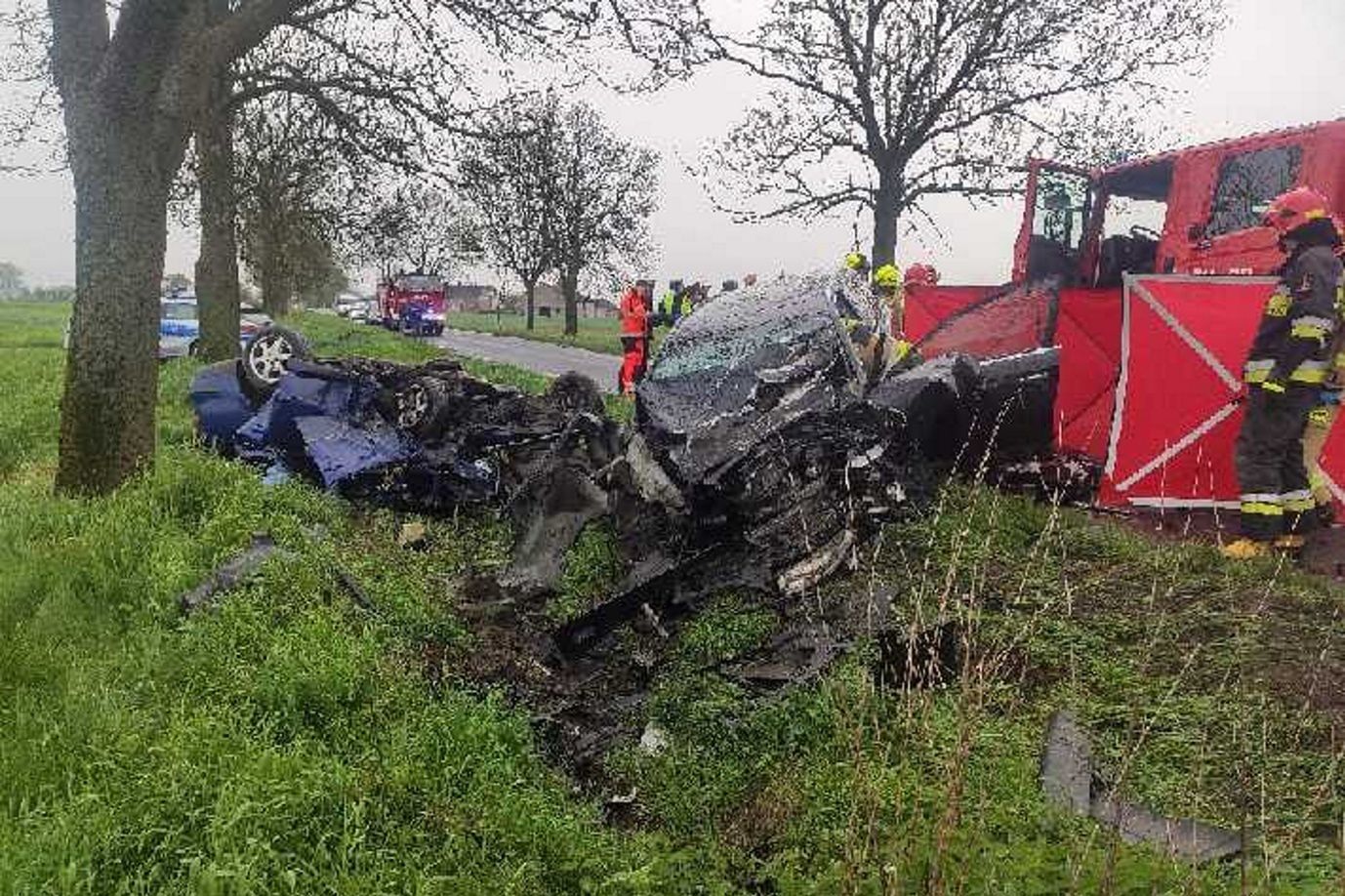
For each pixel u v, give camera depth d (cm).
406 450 833
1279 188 841
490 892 323
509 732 429
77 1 714
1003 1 1438
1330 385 665
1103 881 278
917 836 314
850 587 536
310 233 2373
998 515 650
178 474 709
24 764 362
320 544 621
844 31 1505
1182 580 578
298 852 326
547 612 592
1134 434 734
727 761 425
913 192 1591
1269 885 281
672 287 1773
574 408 944
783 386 623
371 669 452
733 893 337
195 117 743
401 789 364
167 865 313
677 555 570
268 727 396
